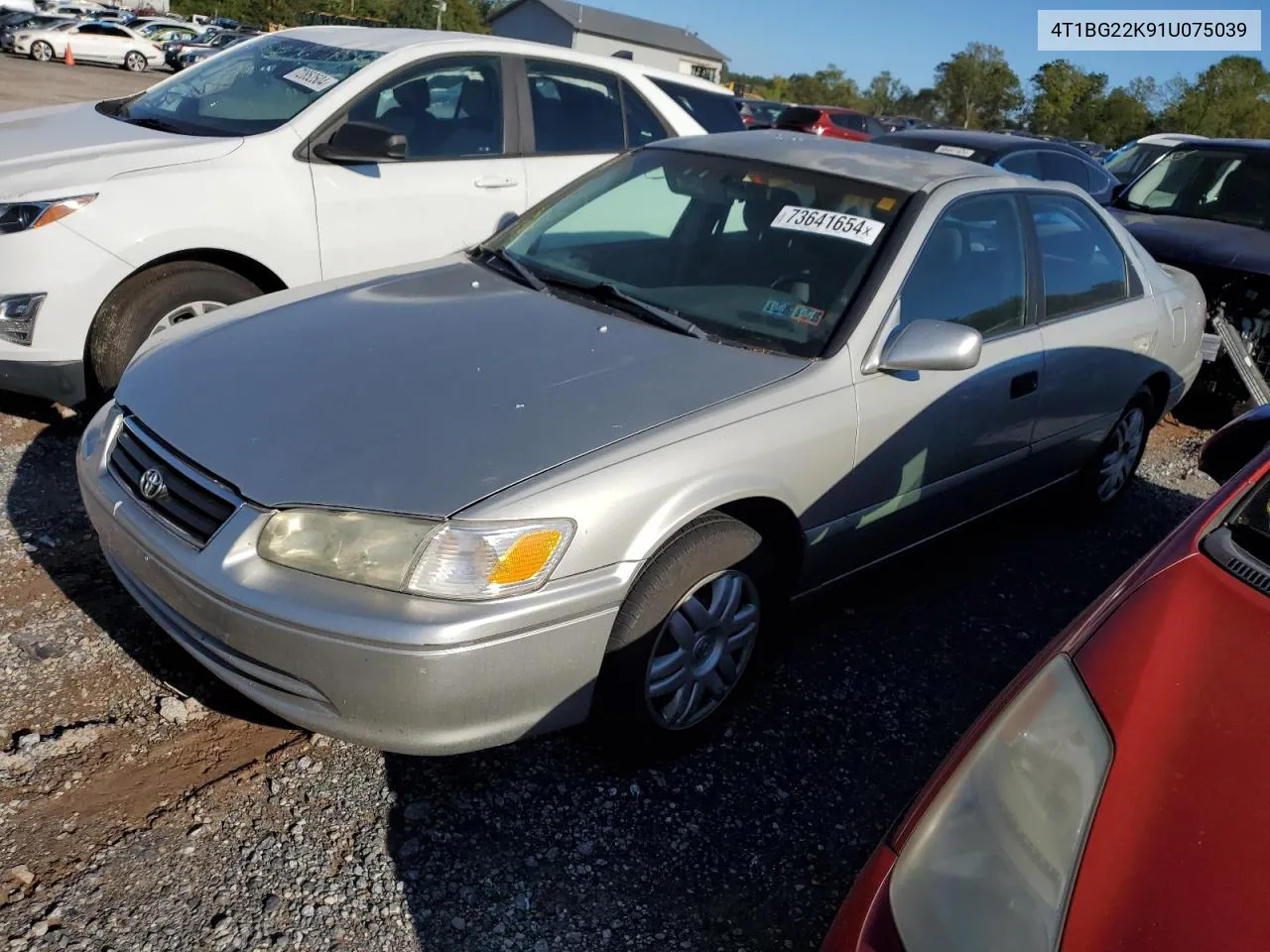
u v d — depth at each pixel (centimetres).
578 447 239
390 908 222
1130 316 421
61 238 378
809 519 286
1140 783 145
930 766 292
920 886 149
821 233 326
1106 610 181
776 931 232
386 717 220
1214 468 315
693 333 301
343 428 241
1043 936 133
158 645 296
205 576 225
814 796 273
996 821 150
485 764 268
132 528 246
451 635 212
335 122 453
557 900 230
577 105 549
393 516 218
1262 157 706
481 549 216
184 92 496
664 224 353
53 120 470
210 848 231
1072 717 158
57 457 403
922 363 289
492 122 511
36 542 340
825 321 300
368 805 249
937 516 345
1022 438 369
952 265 331
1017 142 842
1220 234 638
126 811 237
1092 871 136
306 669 219
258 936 211
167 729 265
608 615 237
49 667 280
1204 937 126
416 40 499
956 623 371
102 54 3216
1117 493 473
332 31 529
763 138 391
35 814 232
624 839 250
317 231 444
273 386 261
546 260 357
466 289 332
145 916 211
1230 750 147
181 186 406
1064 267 391
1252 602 173
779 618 302
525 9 6178
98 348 398
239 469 233
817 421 278
